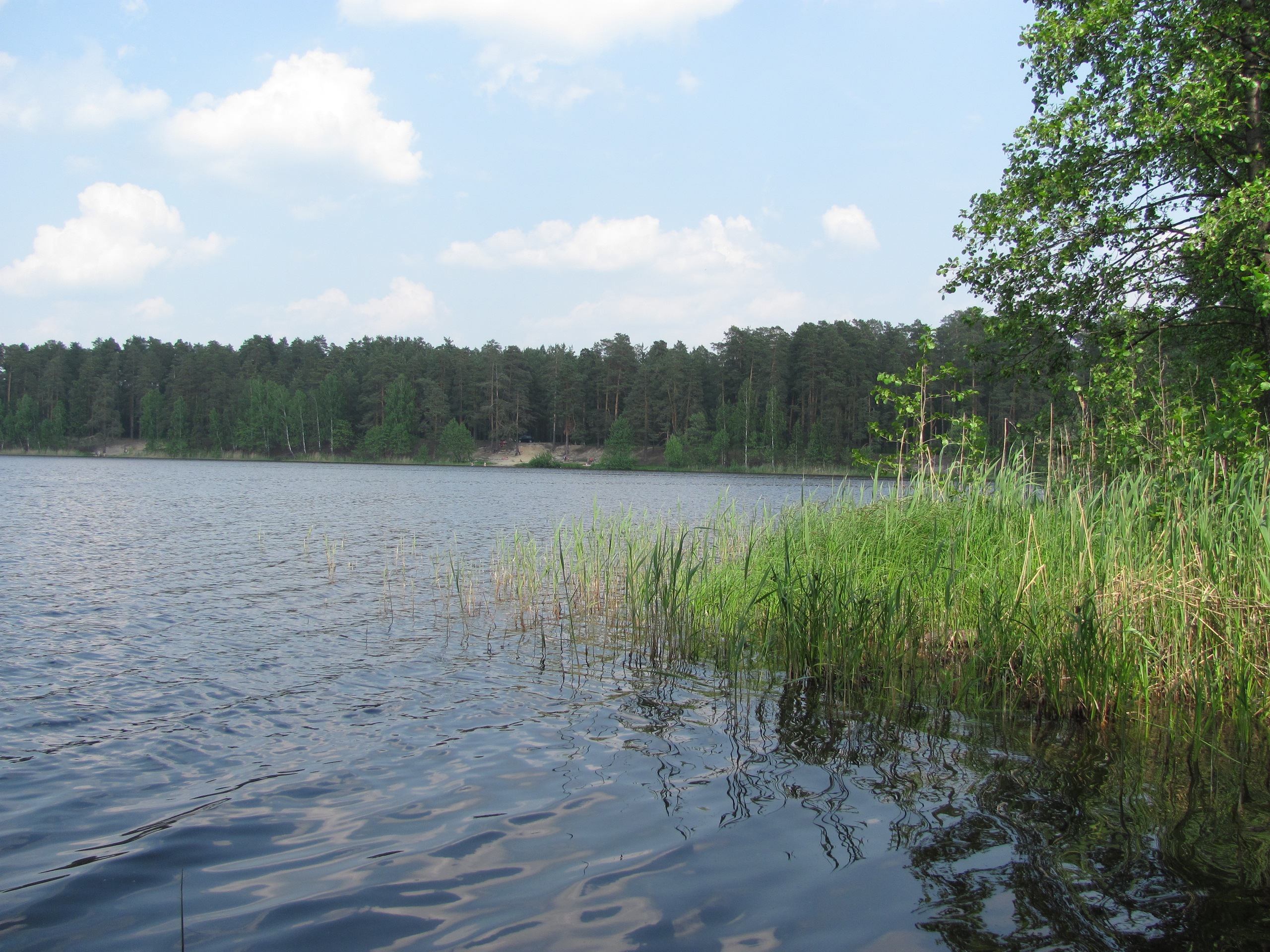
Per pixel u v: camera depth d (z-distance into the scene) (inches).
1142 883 156.6
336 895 155.7
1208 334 561.6
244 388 4697.3
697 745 238.7
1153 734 242.8
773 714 269.3
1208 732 242.8
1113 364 460.8
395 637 394.6
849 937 139.0
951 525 369.7
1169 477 369.7
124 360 5088.6
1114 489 344.5
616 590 504.1
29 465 3348.9
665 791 204.7
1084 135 504.1
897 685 296.8
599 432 4498.0
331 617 442.6
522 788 207.9
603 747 238.4
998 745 236.2
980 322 612.1
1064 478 387.5
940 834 178.4
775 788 205.3
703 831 181.3
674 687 304.3
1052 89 546.0
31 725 262.4
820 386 3659.0
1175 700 246.8
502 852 172.9
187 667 337.1
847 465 3553.2
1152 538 310.0
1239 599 254.5
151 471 2920.8
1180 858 166.9
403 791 207.6
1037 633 274.8
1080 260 543.2
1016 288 573.6
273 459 4485.7
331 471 3225.9
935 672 305.0
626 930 142.4
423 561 673.6
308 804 199.9
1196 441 391.2
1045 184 521.0
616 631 407.5
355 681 315.3
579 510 1279.5
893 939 138.2
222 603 482.3
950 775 213.2
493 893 155.6
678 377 4047.7
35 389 4972.9
